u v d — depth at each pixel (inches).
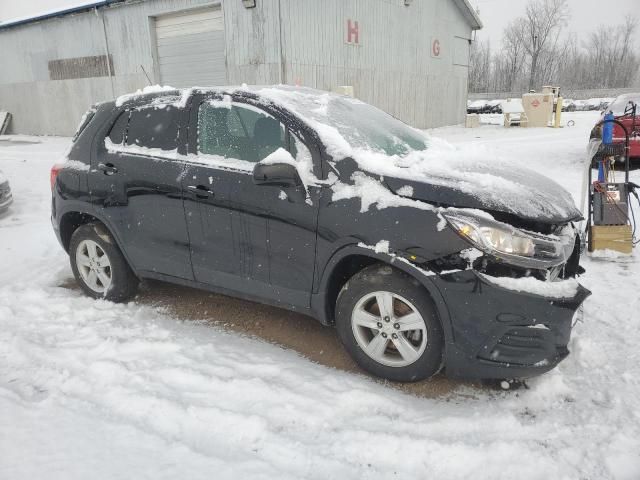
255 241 130.0
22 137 792.3
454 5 841.5
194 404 109.2
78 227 169.6
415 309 111.6
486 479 89.6
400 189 113.4
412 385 117.6
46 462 93.4
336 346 136.9
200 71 588.4
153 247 149.8
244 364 126.3
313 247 121.2
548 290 104.7
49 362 127.9
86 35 687.7
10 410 108.7
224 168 134.1
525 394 112.5
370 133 141.5
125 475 90.0
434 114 840.9
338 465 92.6
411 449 95.5
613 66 2329.0
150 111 152.4
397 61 712.4
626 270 180.9
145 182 146.7
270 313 157.2
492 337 105.2
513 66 2261.3
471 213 106.8
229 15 539.8
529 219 109.3
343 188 118.0
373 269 117.0
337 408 108.7
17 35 783.1
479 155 141.6
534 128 797.2
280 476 89.8
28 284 184.1
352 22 605.3
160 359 128.6
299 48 532.7
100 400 112.1
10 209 308.5
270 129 130.5
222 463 93.0
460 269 105.1
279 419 105.1
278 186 124.0
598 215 193.2
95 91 711.1
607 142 189.6
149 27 614.2
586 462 92.2
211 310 159.9
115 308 161.2
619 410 105.7
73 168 163.6
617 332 137.3
